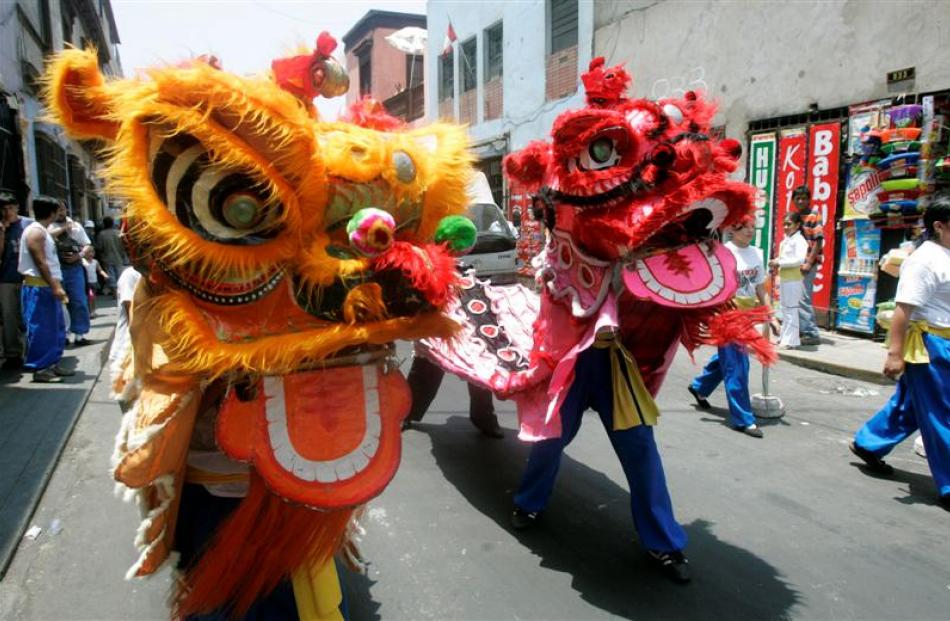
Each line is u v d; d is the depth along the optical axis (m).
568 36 13.61
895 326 3.69
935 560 3.15
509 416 5.43
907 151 7.21
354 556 2.50
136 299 1.76
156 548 1.83
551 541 3.31
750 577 2.99
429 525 3.48
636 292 2.54
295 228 1.69
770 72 9.01
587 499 3.79
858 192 7.99
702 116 2.70
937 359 3.65
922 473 4.23
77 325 7.73
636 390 2.88
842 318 8.43
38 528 3.34
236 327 1.74
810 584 2.94
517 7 15.00
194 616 1.96
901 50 7.50
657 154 2.47
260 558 1.83
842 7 8.06
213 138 1.53
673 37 10.53
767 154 9.08
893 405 4.11
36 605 2.71
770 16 8.93
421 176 1.91
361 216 1.62
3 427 4.72
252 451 1.71
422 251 1.84
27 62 11.43
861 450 4.23
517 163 2.98
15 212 6.32
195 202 1.59
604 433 4.90
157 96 1.53
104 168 1.58
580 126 2.59
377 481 1.81
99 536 3.27
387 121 2.09
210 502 1.96
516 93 15.38
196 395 1.73
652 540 2.95
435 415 5.45
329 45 1.83
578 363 3.03
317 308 1.77
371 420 1.86
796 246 7.56
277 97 1.61
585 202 2.61
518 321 4.07
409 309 1.82
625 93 2.89
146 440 1.66
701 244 2.65
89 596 2.78
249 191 1.61
